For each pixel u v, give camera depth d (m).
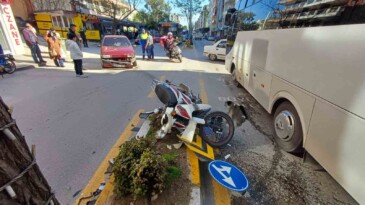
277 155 3.18
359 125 1.77
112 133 3.70
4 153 1.00
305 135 2.63
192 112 3.14
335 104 2.06
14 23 11.51
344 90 1.94
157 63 12.02
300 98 2.72
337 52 2.04
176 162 2.81
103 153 3.11
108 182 2.38
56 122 4.10
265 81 4.00
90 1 38.53
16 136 1.08
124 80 7.64
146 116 3.72
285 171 2.82
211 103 5.50
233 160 3.04
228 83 7.73
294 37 2.92
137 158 2.25
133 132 3.74
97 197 2.27
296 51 2.84
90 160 2.94
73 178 2.59
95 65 10.60
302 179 2.68
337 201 2.35
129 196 2.15
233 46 7.42
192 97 3.83
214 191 2.42
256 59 4.60
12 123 1.07
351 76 1.85
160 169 2.18
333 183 2.62
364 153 1.75
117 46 10.16
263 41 4.18
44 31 23.98
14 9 23.84
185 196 2.27
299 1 2.91
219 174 2.50
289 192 2.46
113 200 2.14
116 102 5.30
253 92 4.82
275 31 3.59
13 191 1.03
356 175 1.84
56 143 3.36
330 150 2.16
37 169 1.21
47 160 2.93
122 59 9.74
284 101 3.31
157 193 2.13
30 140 3.43
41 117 4.32
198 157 2.90
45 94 5.82
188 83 7.54
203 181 2.56
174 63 12.27
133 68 10.11
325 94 2.21
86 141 3.43
